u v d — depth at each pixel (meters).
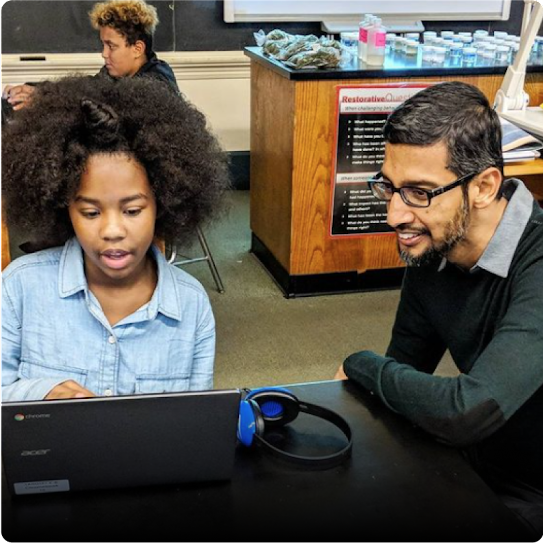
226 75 4.43
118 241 1.03
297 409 1.05
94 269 1.12
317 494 0.89
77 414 0.82
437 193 1.14
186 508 0.86
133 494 0.87
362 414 1.10
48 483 0.85
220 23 4.33
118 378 1.15
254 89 3.45
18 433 0.81
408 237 1.20
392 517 0.86
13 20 3.87
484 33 3.54
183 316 1.19
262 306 3.20
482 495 0.90
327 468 0.95
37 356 1.13
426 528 0.84
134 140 1.03
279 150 3.16
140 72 3.02
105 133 1.00
